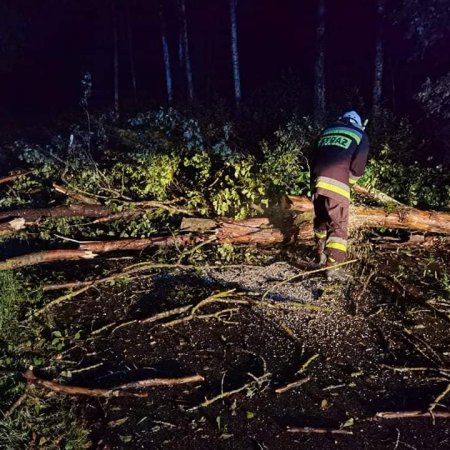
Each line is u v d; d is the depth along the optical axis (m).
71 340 4.00
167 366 3.71
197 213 5.86
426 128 7.95
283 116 10.16
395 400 3.37
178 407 3.32
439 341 3.95
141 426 3.18
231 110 11.51
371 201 5.73
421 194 6.17
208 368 3.68
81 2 17.56
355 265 5.02
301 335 4.01
